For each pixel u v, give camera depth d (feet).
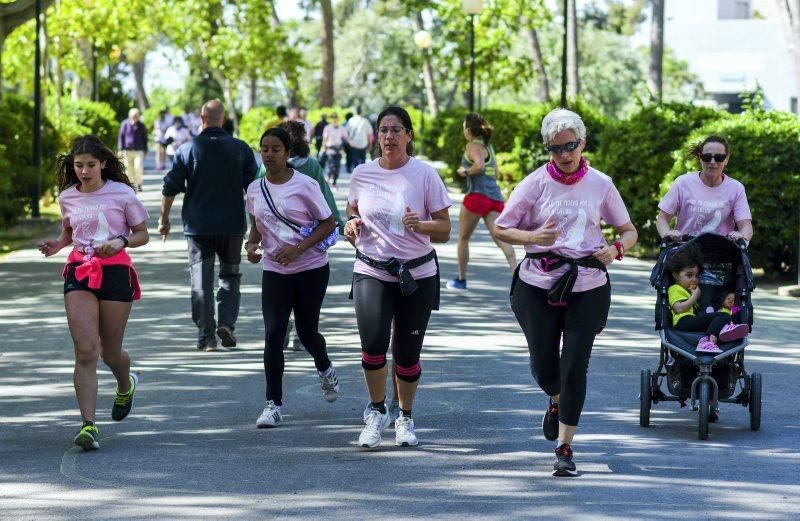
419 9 197.47
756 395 35.22
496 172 62.64
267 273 35.73
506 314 56.80
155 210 112.37
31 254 79.97
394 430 35.22
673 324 36.42
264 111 236.63
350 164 172.55
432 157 205.05
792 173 72.13
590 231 30.17
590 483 29.19
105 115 172.86
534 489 28.66
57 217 106.52
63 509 26.99
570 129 29.71
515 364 44.98
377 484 29.09
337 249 81.30
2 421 36.14
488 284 66.28
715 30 286.46
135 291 33.94
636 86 309.63
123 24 191.72
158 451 32.42
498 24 186.29
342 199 122.52
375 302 32.32
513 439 33.83
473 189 62.18
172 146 180.65
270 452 32.30
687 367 35.45
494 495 28.12
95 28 180.45
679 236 37.55
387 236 32.19
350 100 396.98
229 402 38.68
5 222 92.63
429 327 53.01
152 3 229.25
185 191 46.85
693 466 30.96
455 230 96.17
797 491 28.60
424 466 30.83
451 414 37.04
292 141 39.27
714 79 286.05
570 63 190.29
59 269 72.28
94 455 31.99
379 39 394.52
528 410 37.60
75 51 215.51
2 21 100.94
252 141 235.61
